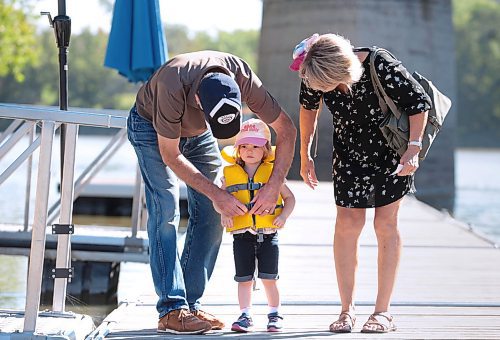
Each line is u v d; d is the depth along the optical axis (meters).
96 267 10.84
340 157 6.80
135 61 11.90
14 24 37.50
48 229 10.95
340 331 6.89
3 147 6.96
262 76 28.23
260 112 6.50
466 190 30.61
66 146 6.87
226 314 7.73
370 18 25.77
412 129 6.39
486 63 96.12
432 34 27.08
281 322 6.96
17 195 24.72
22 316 7.20
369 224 14.37
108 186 20.17
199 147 6.90
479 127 95.44
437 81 27.39
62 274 7.06
